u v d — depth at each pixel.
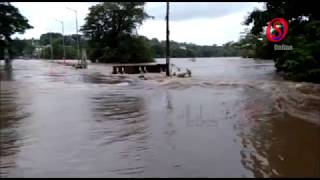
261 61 80.31
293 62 29.03
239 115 14.09
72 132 11.53
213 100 18.59
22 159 8.68
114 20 92.00
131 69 43.62
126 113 15.02
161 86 26.83
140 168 7.85
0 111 15.83
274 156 8.59
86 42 97.75
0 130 11.93
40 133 11.44
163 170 7.70
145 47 93.06
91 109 16.20
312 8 35.53
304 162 8.13
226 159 8.40
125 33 93.75
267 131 11.23
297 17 38.19
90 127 12.26
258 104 16.83
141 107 16.66
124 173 7.55
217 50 174.50
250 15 43.06
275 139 10.21
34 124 12.88
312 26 30.91
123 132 11.42
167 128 11.91
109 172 7.63
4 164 8.30
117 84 28.89
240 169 7.70
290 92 20.81
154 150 9.26
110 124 12.73
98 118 13.94
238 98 19.11
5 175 7.58
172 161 8.31
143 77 35.41
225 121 12.91
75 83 29.89
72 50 146.38
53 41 154.50
